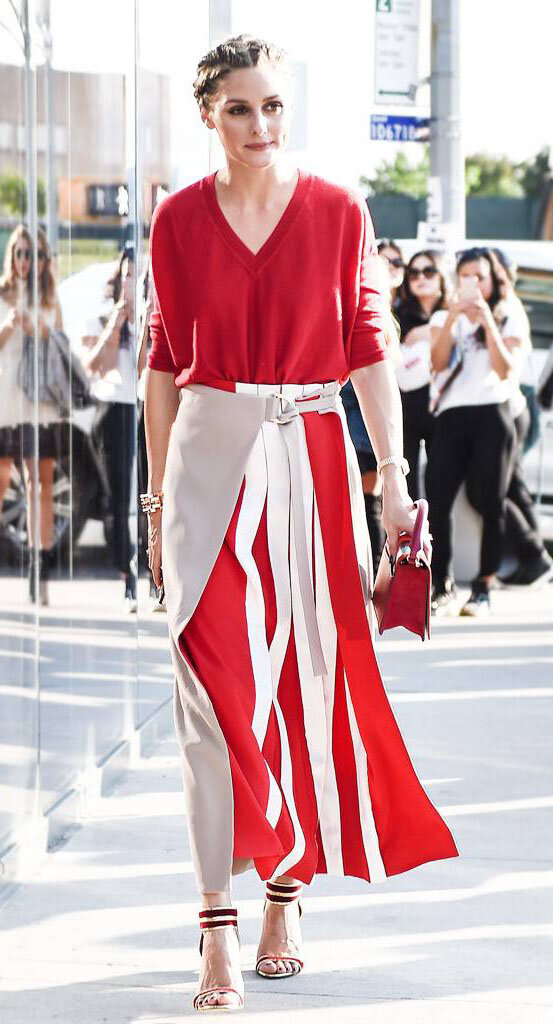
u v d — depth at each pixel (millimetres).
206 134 7555
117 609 5863
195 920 4332
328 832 3910
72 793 5219
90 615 5512
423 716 7043
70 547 5270
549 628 9789
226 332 3727
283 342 3748
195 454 3771
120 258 5867
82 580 5418
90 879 4672
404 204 13297
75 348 5250
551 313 11336
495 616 10297
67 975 3938
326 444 3814
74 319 5211
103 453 5695
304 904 4500
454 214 11367
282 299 3721
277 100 3662
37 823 4770
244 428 3740
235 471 3744
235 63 3646
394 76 11531
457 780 5871
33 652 4688
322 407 3822
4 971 3953
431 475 10430
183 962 4035
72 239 5156
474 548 11477
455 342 10398
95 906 4438
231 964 3719
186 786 3709
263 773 3682
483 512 10320
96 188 5461
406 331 10461
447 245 10984
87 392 5426
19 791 4629
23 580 4586
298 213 3730
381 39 11500
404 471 3848
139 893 4547
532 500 11438
